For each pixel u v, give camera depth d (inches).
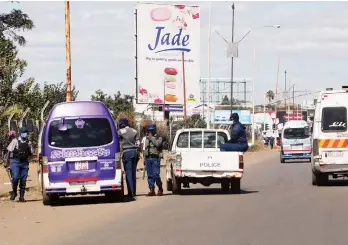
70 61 1193.4
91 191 829.2
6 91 1646.2
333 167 1045.2
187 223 634.2
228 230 582.6
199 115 3371.1
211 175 914.1
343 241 516.7
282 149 2010.3
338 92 1053.8
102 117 844.0
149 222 651.5
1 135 1434.5
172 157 947.3
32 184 1153.4
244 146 947.3
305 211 709.3
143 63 2805.1
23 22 2217.0
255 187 1055.0
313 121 1079.0
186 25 2822.3
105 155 835.4
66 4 1182.3
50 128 837.2
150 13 2800.2
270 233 561.0
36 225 655.1
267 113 5334.6
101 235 578.9
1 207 816.3
